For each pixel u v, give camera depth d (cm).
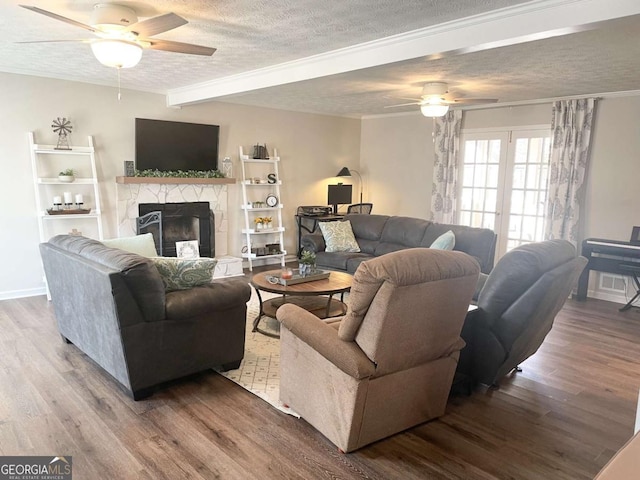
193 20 309
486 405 297
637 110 533
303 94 587
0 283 496
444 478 222
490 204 675
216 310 312
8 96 478
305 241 625
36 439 245
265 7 282
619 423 278
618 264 530
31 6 261
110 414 271
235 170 675
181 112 611
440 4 274
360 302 219
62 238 352
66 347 368
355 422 230
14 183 492
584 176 574
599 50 356
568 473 229
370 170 834
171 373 300
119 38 286
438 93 491
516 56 377
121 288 267
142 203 584
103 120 546
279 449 242
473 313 297
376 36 342
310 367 254
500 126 651
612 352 394
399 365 237
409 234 573
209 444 245
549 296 279
